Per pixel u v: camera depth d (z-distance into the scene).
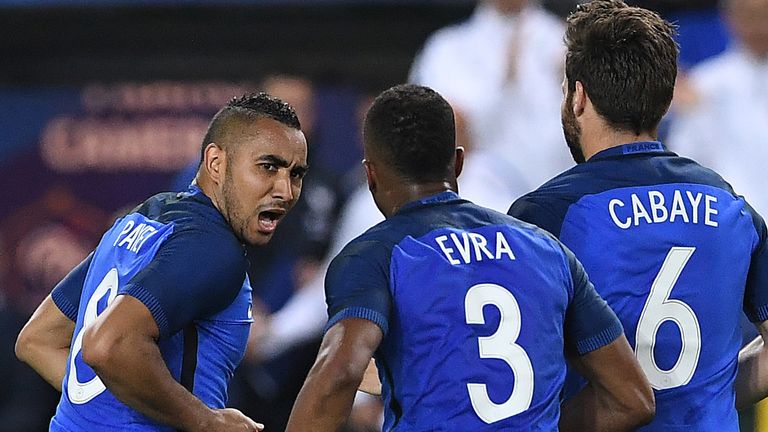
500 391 11.92
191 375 13.01
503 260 12.27
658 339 13.01
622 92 13.20
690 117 27.72
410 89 12.84
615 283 13.01
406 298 12.02
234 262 12.99
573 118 13.64
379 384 14.30
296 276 28.20
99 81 30.95
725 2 29.23
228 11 30.55
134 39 30.86
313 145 29.36
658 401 13.02
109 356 12.10
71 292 14.28
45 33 30.94
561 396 13.29
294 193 13.69
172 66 30.92
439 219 12.48
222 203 13.55
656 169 13.33
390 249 12.20
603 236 13.05
